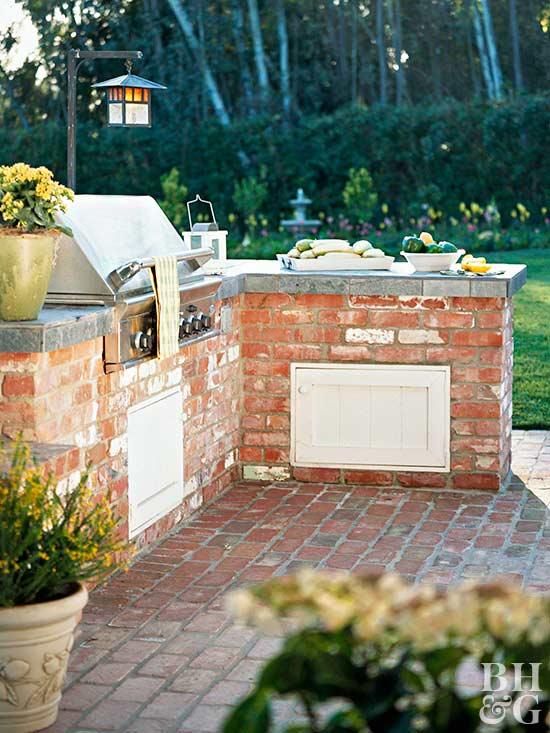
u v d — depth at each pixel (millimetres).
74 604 3219
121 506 4859
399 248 11766
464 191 11859
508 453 6488
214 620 4281
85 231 4797
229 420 6219
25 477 3482
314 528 5496
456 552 5105
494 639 1885
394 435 6211
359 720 1930
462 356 6082
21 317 4078
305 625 1952
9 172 4035
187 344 5199
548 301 10055
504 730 1932
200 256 5316
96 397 4590
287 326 6242
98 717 3451
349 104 12258
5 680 3225
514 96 11789
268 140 12148
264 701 1945
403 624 1828
